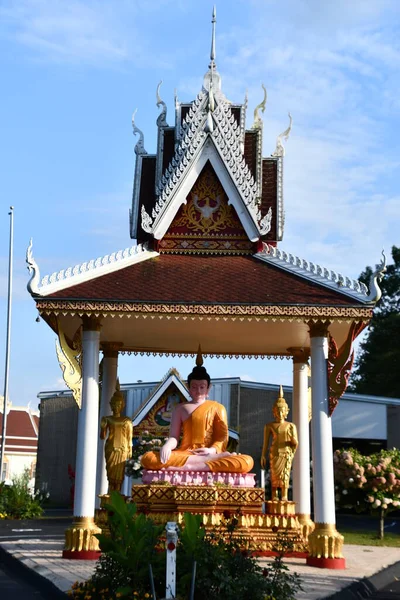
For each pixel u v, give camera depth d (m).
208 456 16.58
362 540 21.50
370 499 20.80
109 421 16.86
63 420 42.88
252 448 36.19
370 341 50.38
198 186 17.44
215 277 15.98
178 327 17.08
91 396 15.04
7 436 65.38
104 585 9.71
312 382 15.16
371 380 49.06
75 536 14.42
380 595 13.00
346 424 35.47
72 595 10.03
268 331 17.19
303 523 17.98
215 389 36.84
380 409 35.41
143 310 14.71
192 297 14.96
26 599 11.33
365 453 36.25
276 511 16.39
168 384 30.48
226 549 10.23
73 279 15.34
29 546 16.61
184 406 17.69
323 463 14.79
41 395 43.50
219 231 17.23
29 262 14.89
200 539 9.81
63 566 13.40
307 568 14.17
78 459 14.84
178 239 17.22
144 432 29.59
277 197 18.91
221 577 9.29
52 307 14.77
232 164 17.19
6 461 64.25
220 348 19.83
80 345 15.95
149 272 16.17
